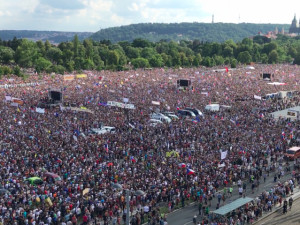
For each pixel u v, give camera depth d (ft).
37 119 298.76
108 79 575.79
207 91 481.05
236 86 526.57
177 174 199.11
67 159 213.05
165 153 236.63
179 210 179.63
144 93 449.06
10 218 149.07
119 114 334.65
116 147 241.35
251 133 282.77
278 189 193.77
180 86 507.30
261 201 181.78
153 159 221.25
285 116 347.36
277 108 384.88
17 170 193.88
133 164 212.02
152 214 167.12
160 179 192.85
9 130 261.44
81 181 184.14
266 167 229.25
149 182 186.91
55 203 162.20
